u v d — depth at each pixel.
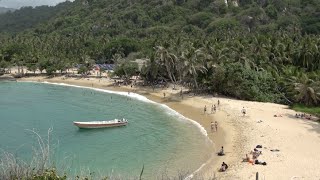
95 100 124.62
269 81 114.62
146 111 104.56
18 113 104.81
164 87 137.38
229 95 118.88
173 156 65.00
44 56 196.88
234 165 58.84
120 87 147.38
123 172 56.34
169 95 124.75
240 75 112.50
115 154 66.94
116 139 77.50
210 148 68.81
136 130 84.38
